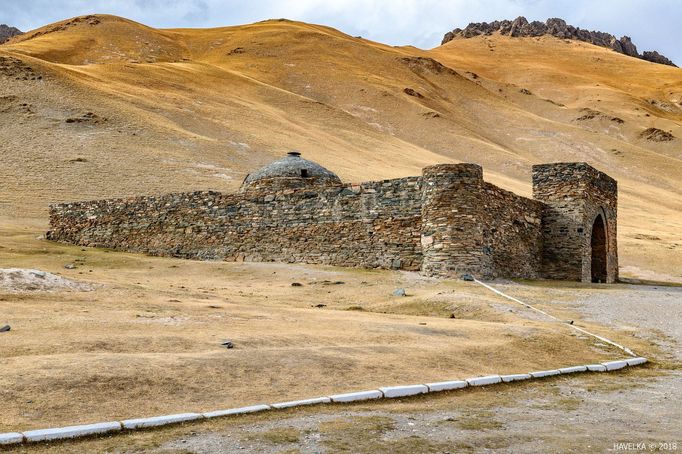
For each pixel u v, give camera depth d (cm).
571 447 709
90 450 662
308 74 14800
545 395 983
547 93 19600
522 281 2636
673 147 14425
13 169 5428
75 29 16688
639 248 4859
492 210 2577
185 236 3159
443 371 1045
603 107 17388
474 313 1684
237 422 766
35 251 3017
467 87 16662
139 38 16762
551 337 1363
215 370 918
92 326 1156
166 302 1518
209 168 6272
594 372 1169
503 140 13450
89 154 6075
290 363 984
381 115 12850
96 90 8288
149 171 5809
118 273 2473
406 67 16712
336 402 862
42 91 7581
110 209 3428
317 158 7744
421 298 1852
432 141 11644
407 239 2589
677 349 1388
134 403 793
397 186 2648
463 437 740
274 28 18600
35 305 1334
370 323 1391
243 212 3028
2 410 734
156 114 8238
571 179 3002
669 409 912
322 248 2798
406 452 680
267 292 2091
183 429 735
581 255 2931
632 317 1741
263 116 9862
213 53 16612
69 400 776
